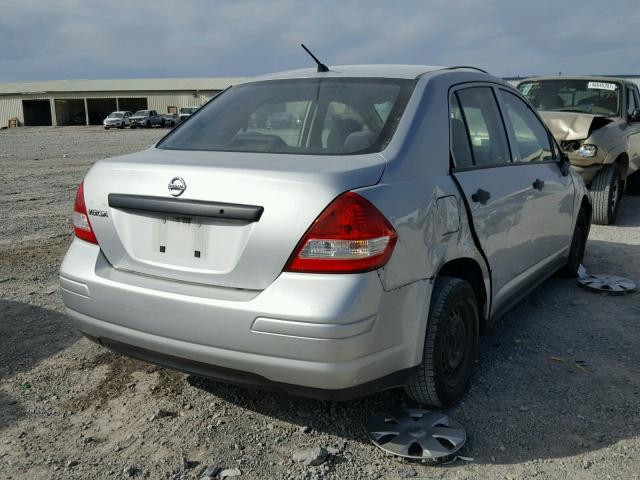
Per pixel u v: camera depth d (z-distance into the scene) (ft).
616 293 17.07
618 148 26.37
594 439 10.05
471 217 10.78
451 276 11.02
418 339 9.51
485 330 12.04
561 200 15.58
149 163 9.77
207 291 8.98
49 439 9.98
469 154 11.48
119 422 10.50
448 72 12.00
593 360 13.01
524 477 9.06
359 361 8.56
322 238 8.36
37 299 16.55
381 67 12.22
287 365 8.48
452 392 10.76
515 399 11.31
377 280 8.59
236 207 8.70
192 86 216.33
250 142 10.76
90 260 10.09
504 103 13.71
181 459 9.43
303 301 8.32
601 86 30.25
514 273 13.11
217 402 11.13
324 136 10.34
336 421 10.52
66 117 218.18
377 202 8.73
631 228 26.32
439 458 9.27
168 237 9.43
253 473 9.10
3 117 215.92
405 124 10.17
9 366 12.52
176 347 9.17
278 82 12.36
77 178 45.27
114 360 12.81
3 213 29.99
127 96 212.64
